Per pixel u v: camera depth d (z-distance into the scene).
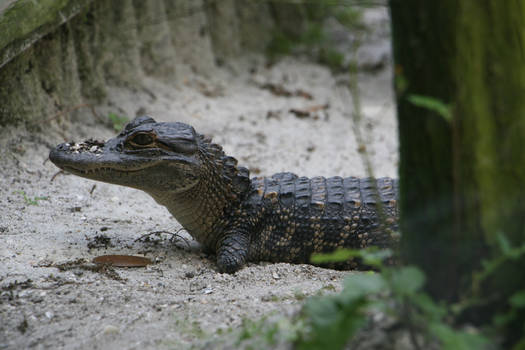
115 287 7.58
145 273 8.29
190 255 9.25
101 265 8.21
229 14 20.95
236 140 15.00
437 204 4.86
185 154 8.60
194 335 6.02
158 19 16.47
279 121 16.91
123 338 6.06
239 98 18.41
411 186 5.05
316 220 9.37
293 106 18.39
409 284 4.48
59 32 12.67
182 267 8.69
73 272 7.94
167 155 8.51
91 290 7.39
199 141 9.03
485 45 4.61
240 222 9.22
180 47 18.23
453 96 4.65
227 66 20.61
